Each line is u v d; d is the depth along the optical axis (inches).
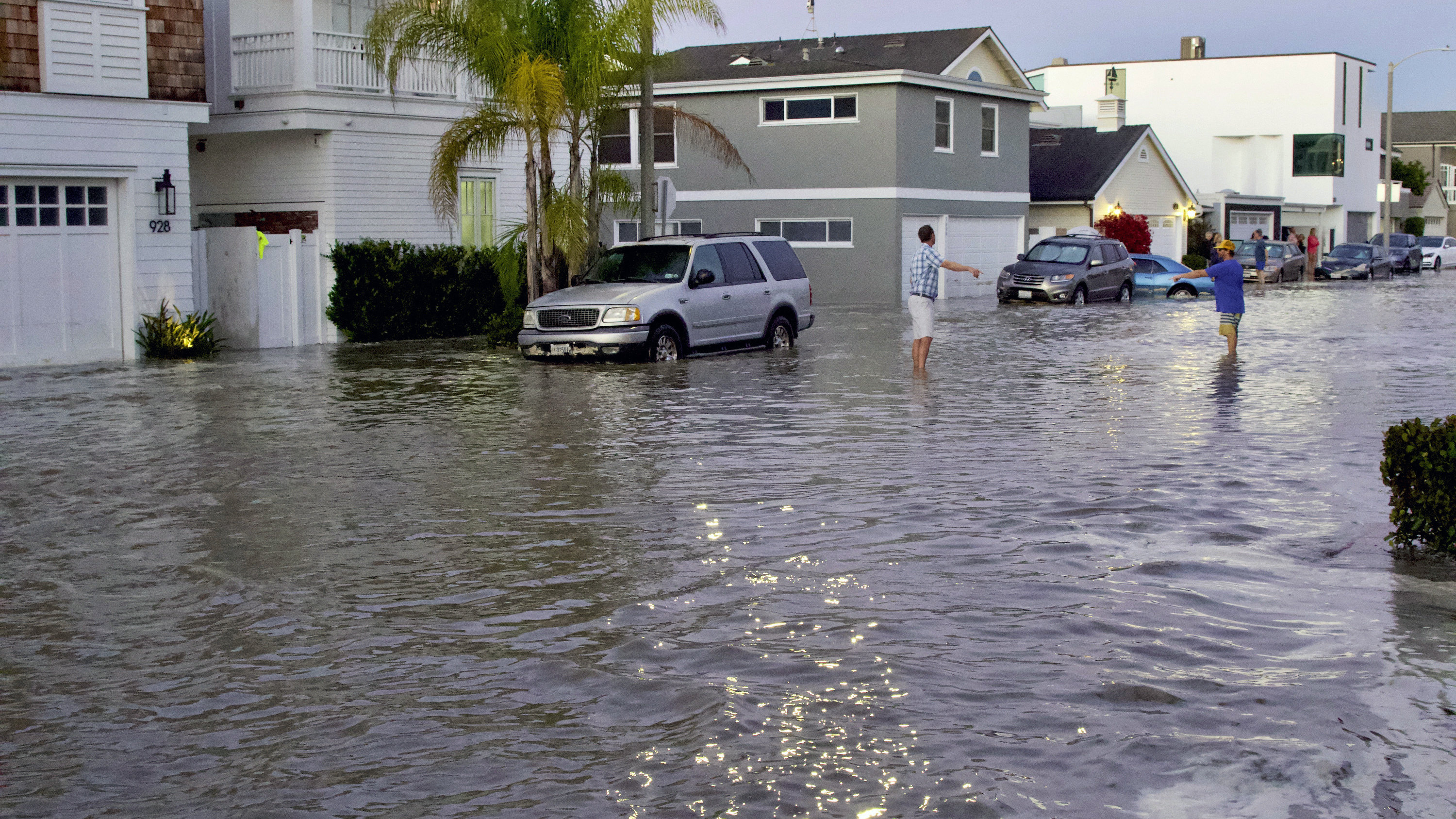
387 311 971.9
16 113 767.1
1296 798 179.9
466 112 1049.5
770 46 1747.0
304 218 980.6
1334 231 2795.3
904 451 474.6
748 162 1512.1
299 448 491.5
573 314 784.9
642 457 466.6
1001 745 199.5
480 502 390.6
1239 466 439.5
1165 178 1985.7
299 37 932.6
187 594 293.3
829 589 289.1
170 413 587.8
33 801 186.1
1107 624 260.4
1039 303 1400.1
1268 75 2714.1
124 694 229.0
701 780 188.7
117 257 829.8
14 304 781.3
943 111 1524.4
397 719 215.5
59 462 464.8
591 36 876.0
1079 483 410.9
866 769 191.0
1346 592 283.3
